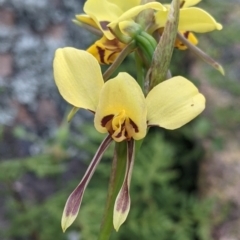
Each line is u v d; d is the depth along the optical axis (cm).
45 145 31
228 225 31
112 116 12
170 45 12
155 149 32
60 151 29
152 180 32
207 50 36
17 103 37
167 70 12
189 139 37
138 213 31
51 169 27
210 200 31
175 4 12
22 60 38
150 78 12
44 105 38
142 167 32
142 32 13
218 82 33
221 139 34
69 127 38
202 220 30
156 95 11
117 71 36
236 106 35
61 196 30
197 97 11
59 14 40
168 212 31
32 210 29
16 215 29
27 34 39
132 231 30
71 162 36
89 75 11
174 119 11
